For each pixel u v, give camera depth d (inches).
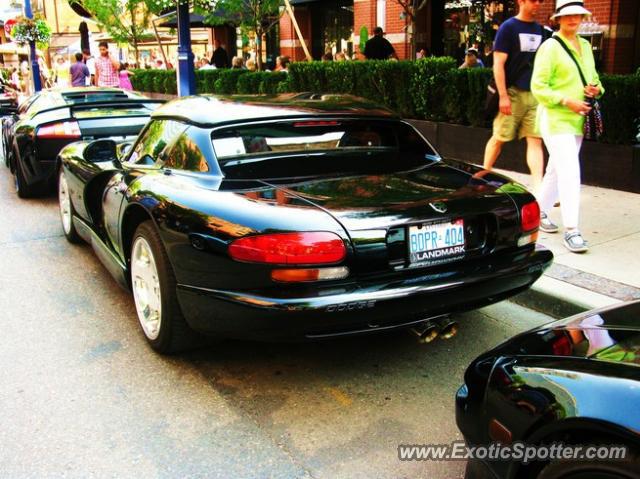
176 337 146.1
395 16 621.6
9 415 130.6
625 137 287.9
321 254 118.7
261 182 139.8
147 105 338.6
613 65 466.6
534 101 246.7
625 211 256.5
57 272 220.8
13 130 339.9
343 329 123.3
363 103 172.9
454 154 374.3
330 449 118.0
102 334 169.2
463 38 611.5
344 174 146.9
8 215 307.6
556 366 86.0
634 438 71.2
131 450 118.3
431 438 121.1
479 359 100.5
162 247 142.6
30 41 853.2
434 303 127.6
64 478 110.3
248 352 156.9
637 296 174.7
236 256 121.9
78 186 211.8
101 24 853.2
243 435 122.6
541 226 236.1
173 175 151.1
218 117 153.4
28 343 164.6
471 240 135.8
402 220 125.6
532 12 243.6
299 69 475.8
